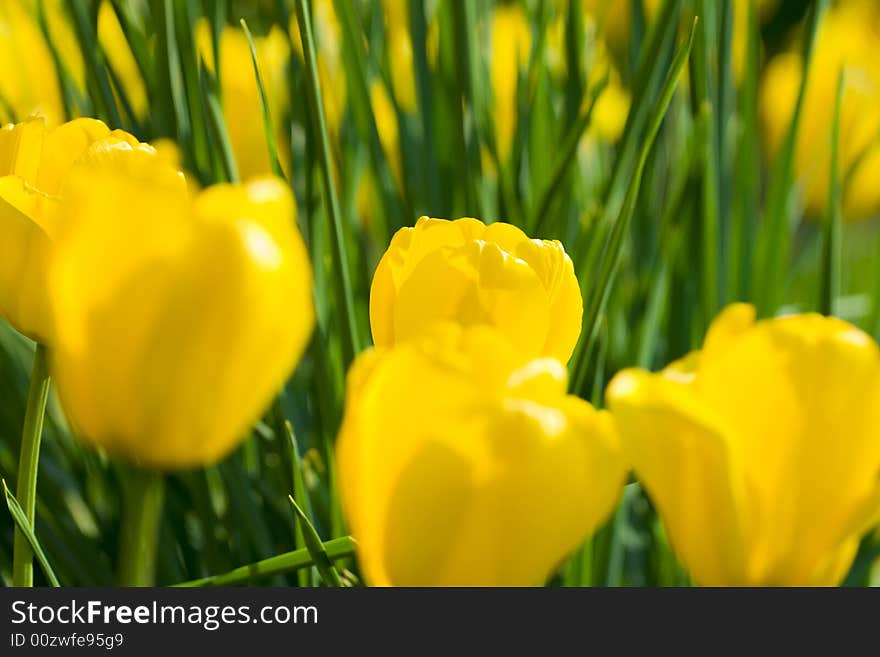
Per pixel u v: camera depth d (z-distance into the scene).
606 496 0.82
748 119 1.54
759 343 0.84
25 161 0.93
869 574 1.30
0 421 1.28
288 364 0.83
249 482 1.19
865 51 2.21
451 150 1.44
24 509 0.92
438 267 0.90
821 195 2.12
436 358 0.81
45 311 0.88
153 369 0.82
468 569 0.82
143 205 0.82
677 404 0.83
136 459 0.83
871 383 0.83
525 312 0.90
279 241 0.82
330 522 1.17
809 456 0.84
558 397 0.82
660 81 1.41
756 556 0.84
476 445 0.81
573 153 1.28
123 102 1.35
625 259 1.52
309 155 1.27
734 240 1.54
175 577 1.13
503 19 1.87
